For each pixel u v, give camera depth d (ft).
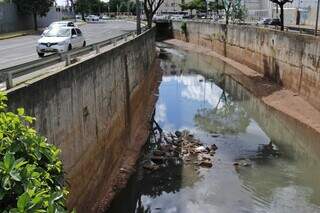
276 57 112.16
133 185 54.39
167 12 393.50
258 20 208.33
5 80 32.32
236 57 156.56
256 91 109.60
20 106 29.84
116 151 59.67
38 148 16.22
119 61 66.03
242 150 68.13
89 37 134.00
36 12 185.06
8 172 13.94
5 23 166.50
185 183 55.52
